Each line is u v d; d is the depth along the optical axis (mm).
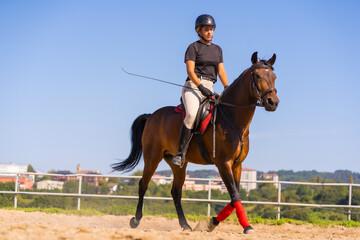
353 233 9266
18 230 4855
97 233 4992
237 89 6617
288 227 10320
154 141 7844
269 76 6250
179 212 7832
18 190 13469
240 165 6852
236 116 6547
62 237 4480
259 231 9414
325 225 10609
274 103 6078
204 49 7121
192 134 6879
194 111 6789
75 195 12938
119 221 10617
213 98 6953
